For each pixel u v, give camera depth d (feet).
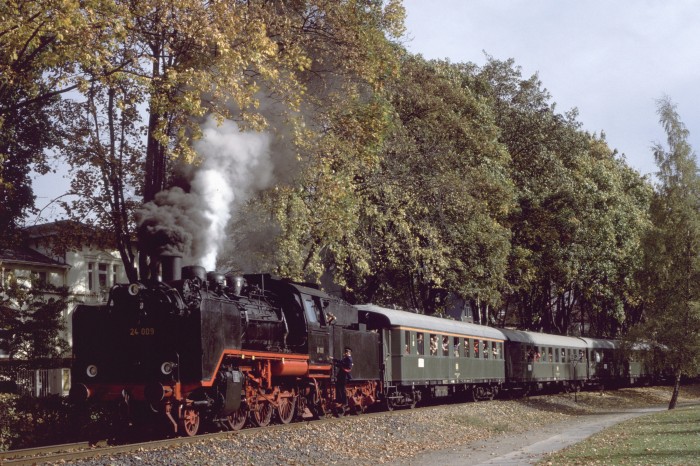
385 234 117.91
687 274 133.90
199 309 58.70
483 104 136.56
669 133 137.69
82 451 48.26
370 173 111.75
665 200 136.87
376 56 88.02
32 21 53.26
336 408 83.05
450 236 124.98
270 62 71.46
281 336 72.79
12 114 80.89
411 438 69.97
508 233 136.36
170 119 69.82
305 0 81.61
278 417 72.38
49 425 60.85
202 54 62.03
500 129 144.66
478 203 125.59
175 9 60.64
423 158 122.01
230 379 60.54
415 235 121.39
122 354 59.77
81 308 61.52
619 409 141.69
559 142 163.02
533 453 60.54
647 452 53.36
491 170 133.80
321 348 78.74
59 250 89.04
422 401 114.32
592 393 169.99
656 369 138.10
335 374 82.33
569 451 58.95
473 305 159.63
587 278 169.48
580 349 168.96
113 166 82.94
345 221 93.76
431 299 142.92
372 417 77.41
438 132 124.67
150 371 58.75
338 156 90.27
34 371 91.81
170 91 62.85
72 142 83.10
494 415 99.40
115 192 83.97
